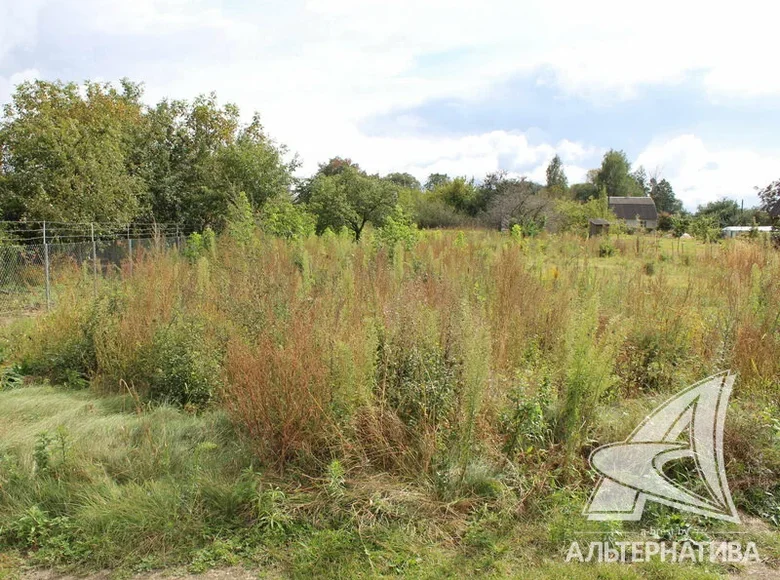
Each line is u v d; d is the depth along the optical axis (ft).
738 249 40.06
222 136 72.79
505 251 32.76
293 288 21.42
